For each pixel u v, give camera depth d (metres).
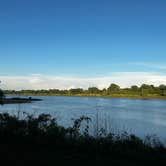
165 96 146.12
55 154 8.64
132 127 26.67
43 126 10.67
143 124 30.45
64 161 7.93
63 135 10.20
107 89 180.88
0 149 8.97
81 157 8.45
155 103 95.25
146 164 8.02
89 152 9.09
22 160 7.84
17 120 11.11
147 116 42.44
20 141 10.16
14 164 7.42
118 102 102.56
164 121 34.66
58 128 10.43
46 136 10.15
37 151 8.93
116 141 9.83
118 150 9.25
